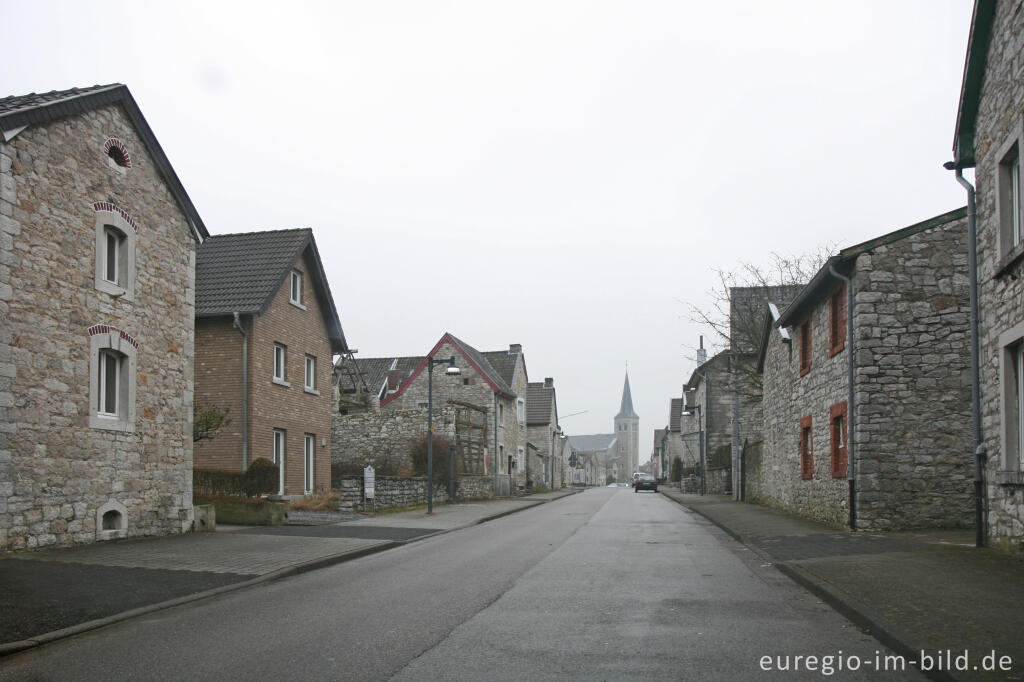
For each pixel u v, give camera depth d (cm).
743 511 2427
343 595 936
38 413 1235
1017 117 1040
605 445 19838
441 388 4288
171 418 1565
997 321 1117
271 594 952
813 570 1030
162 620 800
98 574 1023
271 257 2384
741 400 3966
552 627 738
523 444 5241
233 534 1570
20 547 1195
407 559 1302
